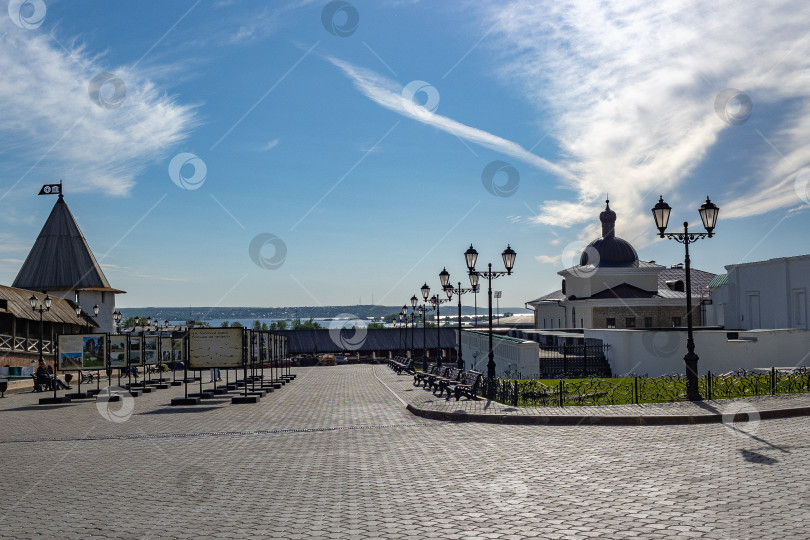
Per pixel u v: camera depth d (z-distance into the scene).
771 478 8.76
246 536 6.83
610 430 13.59
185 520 7.50
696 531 6.62
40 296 43.25
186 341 23.69
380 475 9.70
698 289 57.59
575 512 7.41
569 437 12.81
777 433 12.38
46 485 9.59
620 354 34.53
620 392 18.98
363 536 6.72
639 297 54.84
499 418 15.44
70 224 57.56
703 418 14.30
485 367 43.31
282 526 7.16
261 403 22.88
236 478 9.77
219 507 8.05
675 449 11.09
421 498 8.23
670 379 19.59
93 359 26.03
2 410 22.33
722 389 18.75
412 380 34.22
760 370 22.91
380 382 33.50
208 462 11.16
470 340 50.78
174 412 20.27
